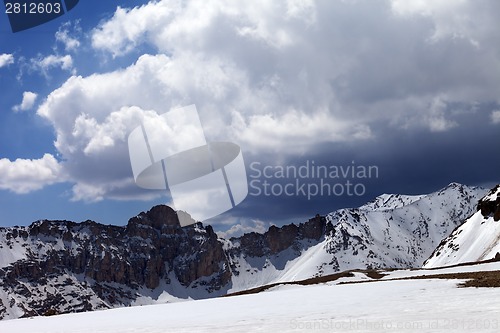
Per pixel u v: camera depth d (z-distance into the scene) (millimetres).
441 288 53844
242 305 58375
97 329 43719
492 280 54219
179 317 49875
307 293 67938
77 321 56406
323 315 40000
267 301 60781
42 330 47062
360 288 66688
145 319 51188
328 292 65125
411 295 49594
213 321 42406
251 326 36281
